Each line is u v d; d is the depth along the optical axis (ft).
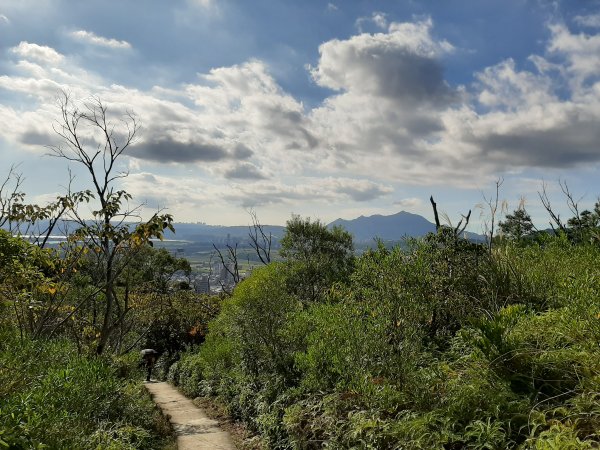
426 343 21.49
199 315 90.22
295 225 46.01
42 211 37.81
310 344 25.98
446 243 24.54
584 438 11.79
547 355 15.08
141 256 77.56
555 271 22.36
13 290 28.02
